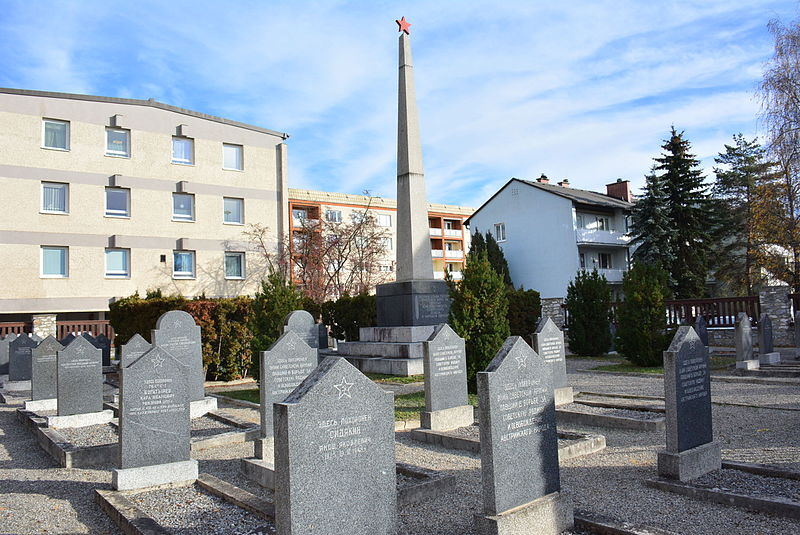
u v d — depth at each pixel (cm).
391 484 488
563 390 1124
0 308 2645
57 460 868
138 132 3077
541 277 4159
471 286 1216
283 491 435
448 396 962
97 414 1092
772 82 2420
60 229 2823
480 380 498
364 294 2344
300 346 869
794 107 2400
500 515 478
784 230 2936
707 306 2309
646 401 1118
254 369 1459
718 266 3950
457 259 5988
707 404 664
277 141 3591
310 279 3694
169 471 693
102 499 630
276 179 3556
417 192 1731
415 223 1719
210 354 1666
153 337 1161
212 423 1077
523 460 509
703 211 3694
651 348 1727
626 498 588
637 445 816
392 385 1401
